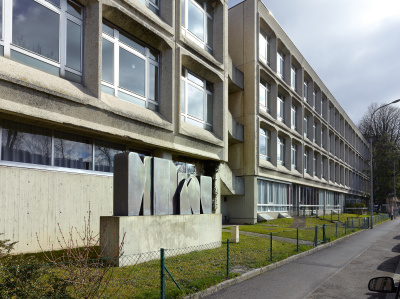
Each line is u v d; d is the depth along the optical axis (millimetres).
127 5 11812
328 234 18344
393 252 13664
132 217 8188
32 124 9328
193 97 16844
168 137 13586
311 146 35875
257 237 15180
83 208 10461
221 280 7543
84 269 4781
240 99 24078
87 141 11055
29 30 9156
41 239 9102
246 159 23453
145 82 13453
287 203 30141
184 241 10141
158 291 6188
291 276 8867
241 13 24625
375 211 61875
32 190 9023
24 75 8391
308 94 37312
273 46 27281
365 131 72688
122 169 8562
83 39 10742
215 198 17469
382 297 7129
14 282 4277
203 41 17859
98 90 10344
